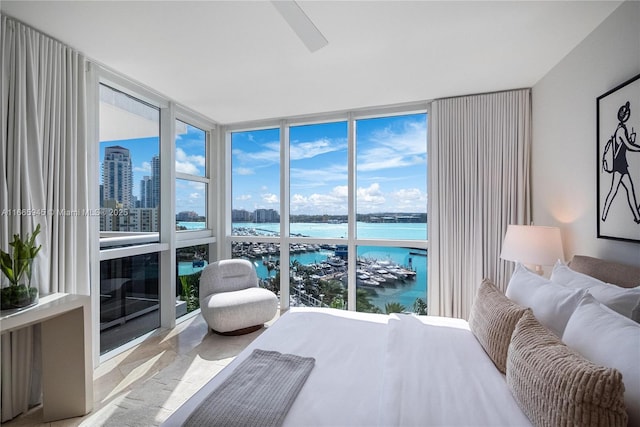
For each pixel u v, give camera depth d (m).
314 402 1.13
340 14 1.79
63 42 2.10
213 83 2.77
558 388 0.86
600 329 1.04
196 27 1.93
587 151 1.98
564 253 2.25
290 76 2.62
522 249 2.21
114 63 2.39
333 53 2.24
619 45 1.69
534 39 2.04
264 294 3.12
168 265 3.23
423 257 3.34
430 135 3.24
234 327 2.90
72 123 2.17
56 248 2.04
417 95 3.04
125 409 1.88
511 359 1.16
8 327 1.48
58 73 2.09
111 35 2.02
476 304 1.78
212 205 4.05
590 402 0.78
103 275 2.62
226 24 1.89
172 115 3.22
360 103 3.27
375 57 2.30
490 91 2.93
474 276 2.98
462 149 3.04
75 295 1.89
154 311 3.18
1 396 1.78
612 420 0.76
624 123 1.62
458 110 3.05
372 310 3.55
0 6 1.71
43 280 1.95
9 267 1.64
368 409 1.09
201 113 3.62
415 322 1.92
